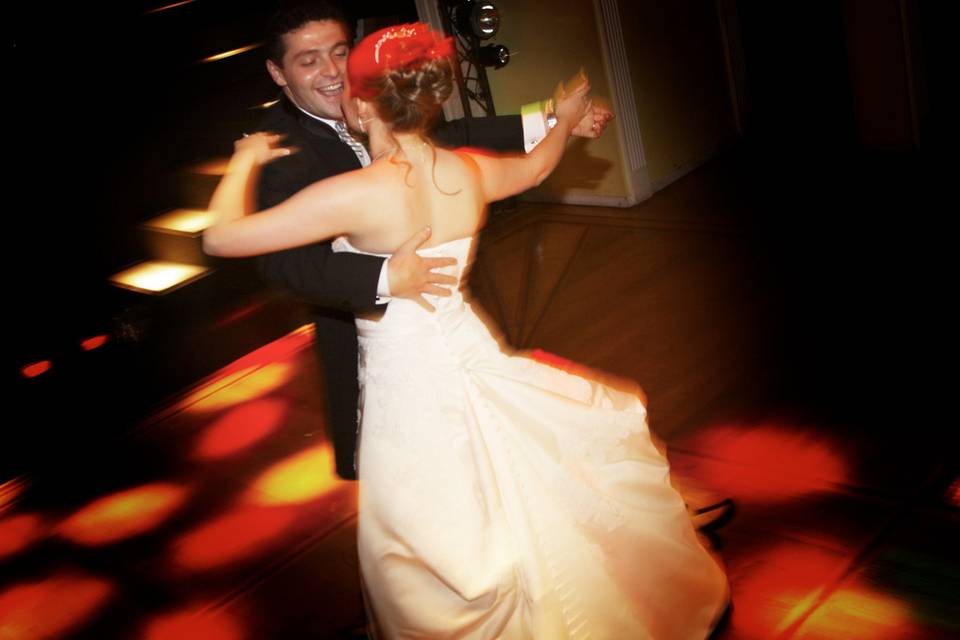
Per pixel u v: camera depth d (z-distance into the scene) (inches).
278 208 80.2
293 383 179.8
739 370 145.6
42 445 174.4
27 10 225.1
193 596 124.4
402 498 86.4
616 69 222.7
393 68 78.4
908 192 200.7
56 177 223.6
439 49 80.1
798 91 259.6
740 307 166.2
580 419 91.4
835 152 235.5
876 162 223.5
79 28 230.5
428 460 86.1
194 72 237.8
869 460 117.1
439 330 87.0
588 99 99.7
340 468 108.7
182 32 241.9
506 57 231.1
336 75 91.2
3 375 200.1
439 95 80.1
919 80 218.5
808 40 251.3
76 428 178.5
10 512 155.9
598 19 218.2
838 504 110.7
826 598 97.2
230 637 114.6
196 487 151.5
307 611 116.2
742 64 258.5
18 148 219.6
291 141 93.7
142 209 236.5
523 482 87.9
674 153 242.4
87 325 213.9
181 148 240.8
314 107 93.3
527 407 89.6
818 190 213.9
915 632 90.8
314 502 139.9
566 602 86.9
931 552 100.3
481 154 92.0
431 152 83.8
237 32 243.4
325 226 80.4
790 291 167.5
